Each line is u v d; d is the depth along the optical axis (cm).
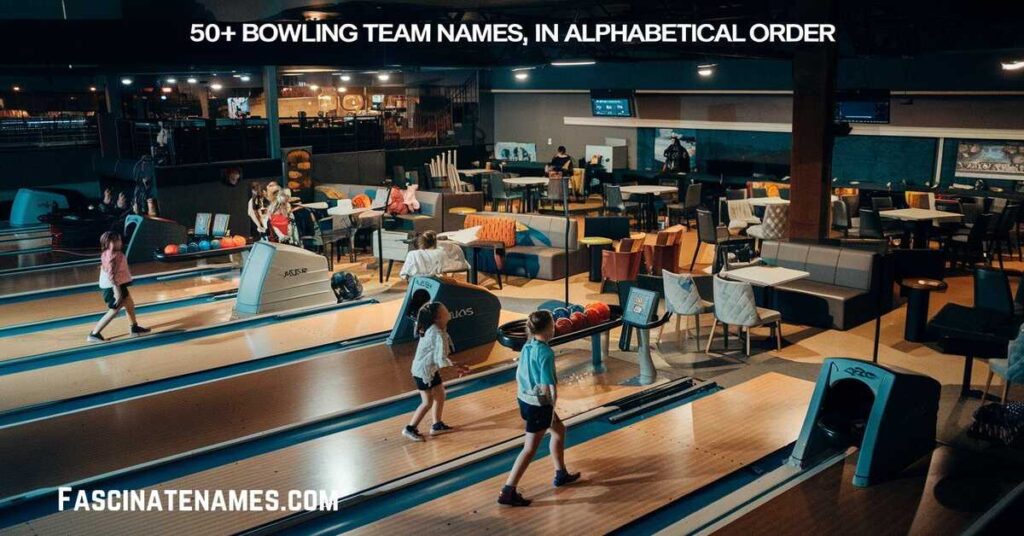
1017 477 637
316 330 1090
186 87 2408
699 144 2191
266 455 702
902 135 1825
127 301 1058
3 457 705
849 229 1580
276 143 1861
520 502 607
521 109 2595
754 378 889
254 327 1111
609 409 799
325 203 1645
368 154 2095
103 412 807
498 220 1456
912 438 654
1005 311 931
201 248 1324
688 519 580
